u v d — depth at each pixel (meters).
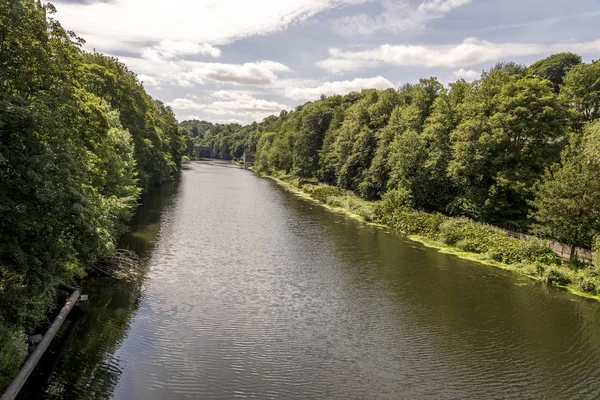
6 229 13.83
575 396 14.95
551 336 19.72
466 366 16.78
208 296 22.62
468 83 56.16
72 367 15.05
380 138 64.94
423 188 50.06
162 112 115.00
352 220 48.16
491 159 42.75
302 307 21.94
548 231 29.67
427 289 25.44
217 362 16.12
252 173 127.50
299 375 15.58
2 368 12.41
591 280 25.97
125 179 36.88
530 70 82.56
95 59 53.62
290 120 138.62
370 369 16.25
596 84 50.25
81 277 22.28
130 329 18.23
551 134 41.06
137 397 13.64
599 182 27.02
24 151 13.78
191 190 70.62
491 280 27.50
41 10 16.42
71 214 15.16
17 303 14.35
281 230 40.81
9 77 15.12
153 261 28.06
